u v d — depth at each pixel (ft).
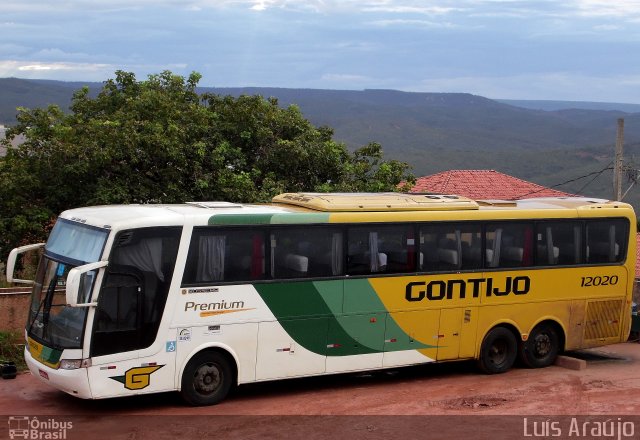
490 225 49.08
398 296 45.80
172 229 39.19
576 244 52.34
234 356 40.98
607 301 53.67
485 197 105.40
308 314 42.93
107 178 64.90
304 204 44.88
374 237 45.01
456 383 47.96
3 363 46.44
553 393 45.85
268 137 74.84
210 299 40.11
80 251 38.86
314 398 43.70
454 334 48.03
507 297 49.80
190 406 40.78
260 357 41.73
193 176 69.56
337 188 72.28
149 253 38.68
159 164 67.92
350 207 44.45
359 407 42.01
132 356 38.22
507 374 50.44
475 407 42.47
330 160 74.74
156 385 39.04
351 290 44.21
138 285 38.34
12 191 63.26
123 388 38.09
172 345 39.24
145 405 40.96
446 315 47.67
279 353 42.24
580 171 612.29
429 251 46.91
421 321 46.78
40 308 39.78
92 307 37.29
